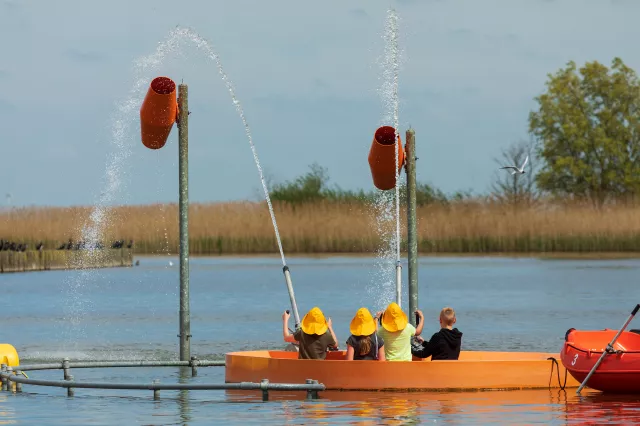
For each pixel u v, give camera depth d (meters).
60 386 60.94
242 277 197.25
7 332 104.88
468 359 66.94
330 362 59.41
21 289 171.62
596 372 57.38
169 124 74.06
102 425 51.50
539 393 58.75
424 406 55.12
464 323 109.38
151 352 86.62
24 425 51.66
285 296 152.25
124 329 107.81
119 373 71.44
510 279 182.25
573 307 128.75
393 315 60.66
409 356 60.75
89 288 173.75
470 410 53.97
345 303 139.12
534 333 98.44
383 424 51.00
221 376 69.62
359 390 59.25
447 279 184.38
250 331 104.12
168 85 72.88
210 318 119.31
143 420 52.69
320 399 57.50
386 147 73.69
